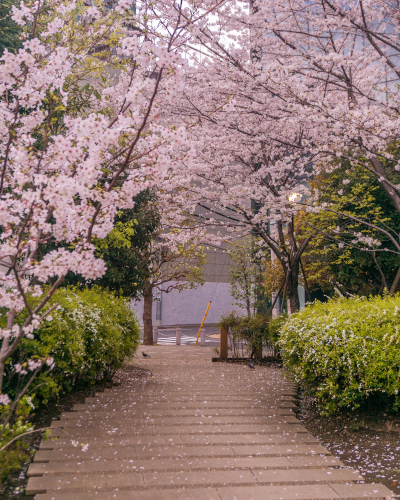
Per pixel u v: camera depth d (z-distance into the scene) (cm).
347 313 628
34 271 305
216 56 804
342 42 834
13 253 304
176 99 873
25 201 302
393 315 580
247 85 761
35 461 404
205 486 370
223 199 986
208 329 2880
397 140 806
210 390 728
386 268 1235
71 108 749
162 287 2866
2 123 392
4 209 293
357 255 1209
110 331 730
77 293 799
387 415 588
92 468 391
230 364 1136
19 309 320
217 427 526
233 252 1841
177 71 308
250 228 1123
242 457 438
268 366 1108
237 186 987
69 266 304
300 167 1092
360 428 554
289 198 1007
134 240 1071
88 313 684
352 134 704
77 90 764
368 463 441
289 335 720
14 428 383
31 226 326
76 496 338
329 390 580
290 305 1148
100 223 360
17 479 374
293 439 494
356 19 777
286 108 772
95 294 841
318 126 729
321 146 780
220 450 453
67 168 338
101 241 827
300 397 725
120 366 812
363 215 1125
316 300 828
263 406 630
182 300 2991
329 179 1269
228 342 1227
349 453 469
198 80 830
